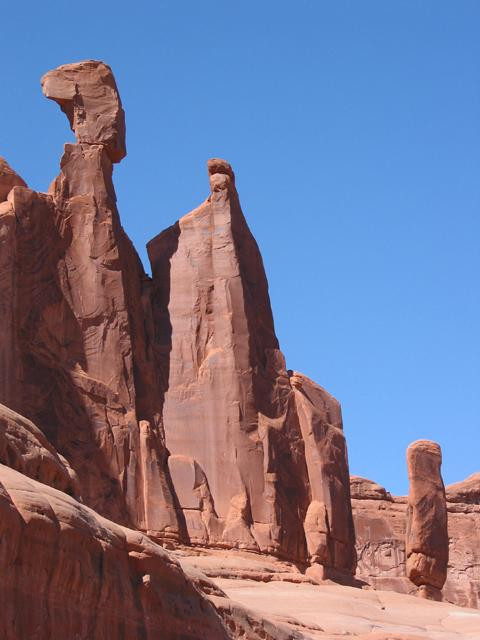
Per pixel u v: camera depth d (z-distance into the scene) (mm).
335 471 53750
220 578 46094
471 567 78250
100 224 49438
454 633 43844
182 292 52156
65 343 47625
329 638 39344
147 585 29078
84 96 50938
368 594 48344
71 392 47000
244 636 32938
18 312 46406
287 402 52844
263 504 50250
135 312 50469
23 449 30406
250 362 51594
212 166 53688
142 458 47844
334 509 52875
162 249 53062
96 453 46875
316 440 53375
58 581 26609
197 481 49312
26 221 47469
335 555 52562
